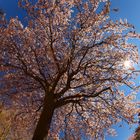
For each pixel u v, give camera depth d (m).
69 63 17.58
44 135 16.09
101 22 18.47
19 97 18.97
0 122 15.33
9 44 18.16
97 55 18.73
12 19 18.02
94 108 18.78
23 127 18.56
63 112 20.25
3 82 18.67
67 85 17.39
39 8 18.34
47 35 18.48
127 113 18.17
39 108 18.55
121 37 18.47
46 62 18.78
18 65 18.52
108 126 19.09
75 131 19.80
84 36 18.17
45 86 18.33
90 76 17.66
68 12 18.53
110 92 18.02
